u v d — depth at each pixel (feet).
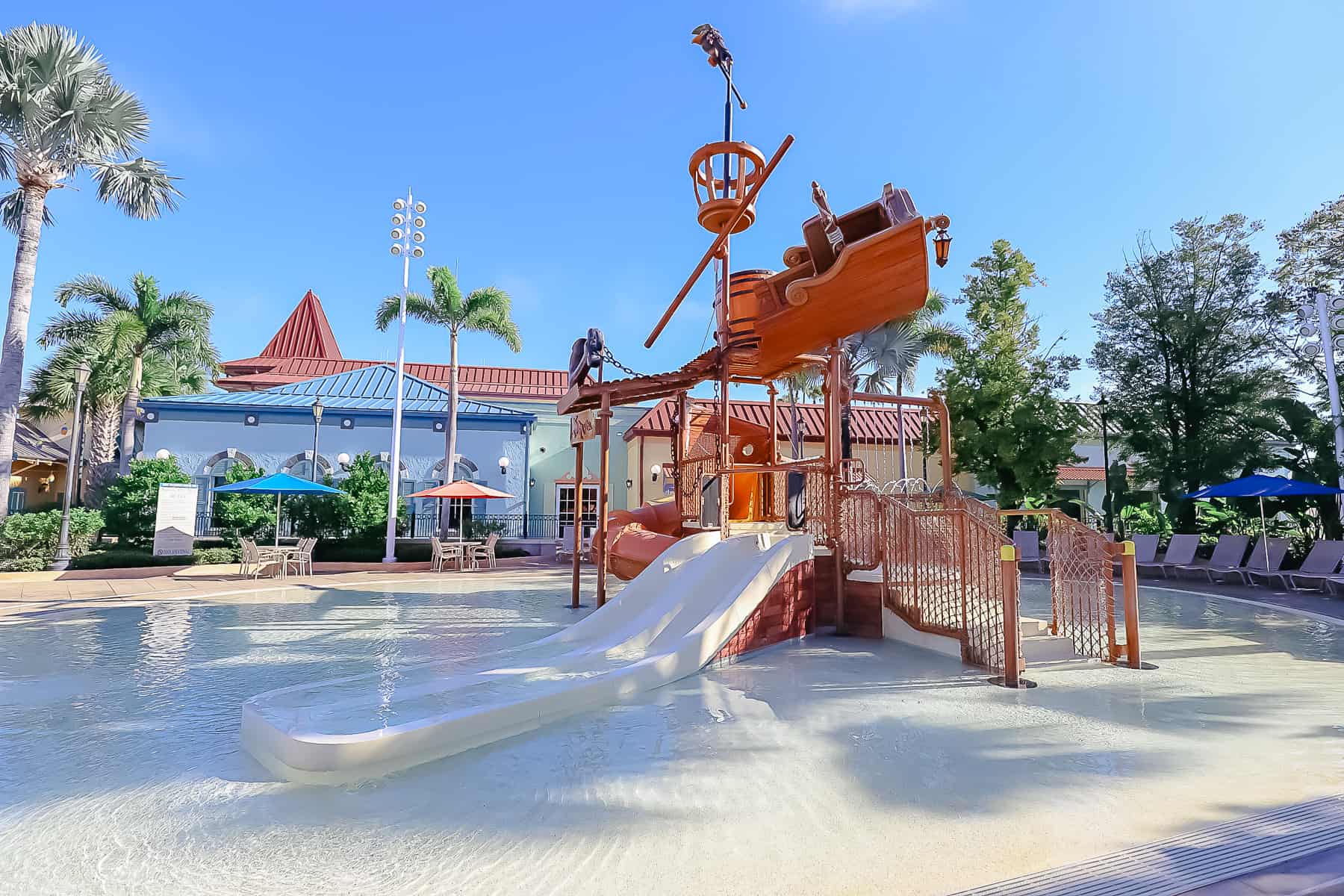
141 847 10.10
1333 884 8.34
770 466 30.27
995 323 78.48
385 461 84.17
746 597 24.26
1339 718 16.31
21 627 31.60
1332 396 54.44
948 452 35.81
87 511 62.39
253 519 67.82
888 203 27.48
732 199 30.96
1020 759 13.46
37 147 60.29
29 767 13.55
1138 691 18.97
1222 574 48.32
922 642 25.40
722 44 31.55
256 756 14.15
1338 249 64.18
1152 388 70.18
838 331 30.81
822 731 15.39
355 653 24.88
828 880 8.89
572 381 35.99
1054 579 25.88
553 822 10.80
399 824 10.78
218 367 104.83
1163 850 9.49
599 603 33.12
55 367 93.35
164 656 24.56
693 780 12.48
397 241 71.15
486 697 16.72
